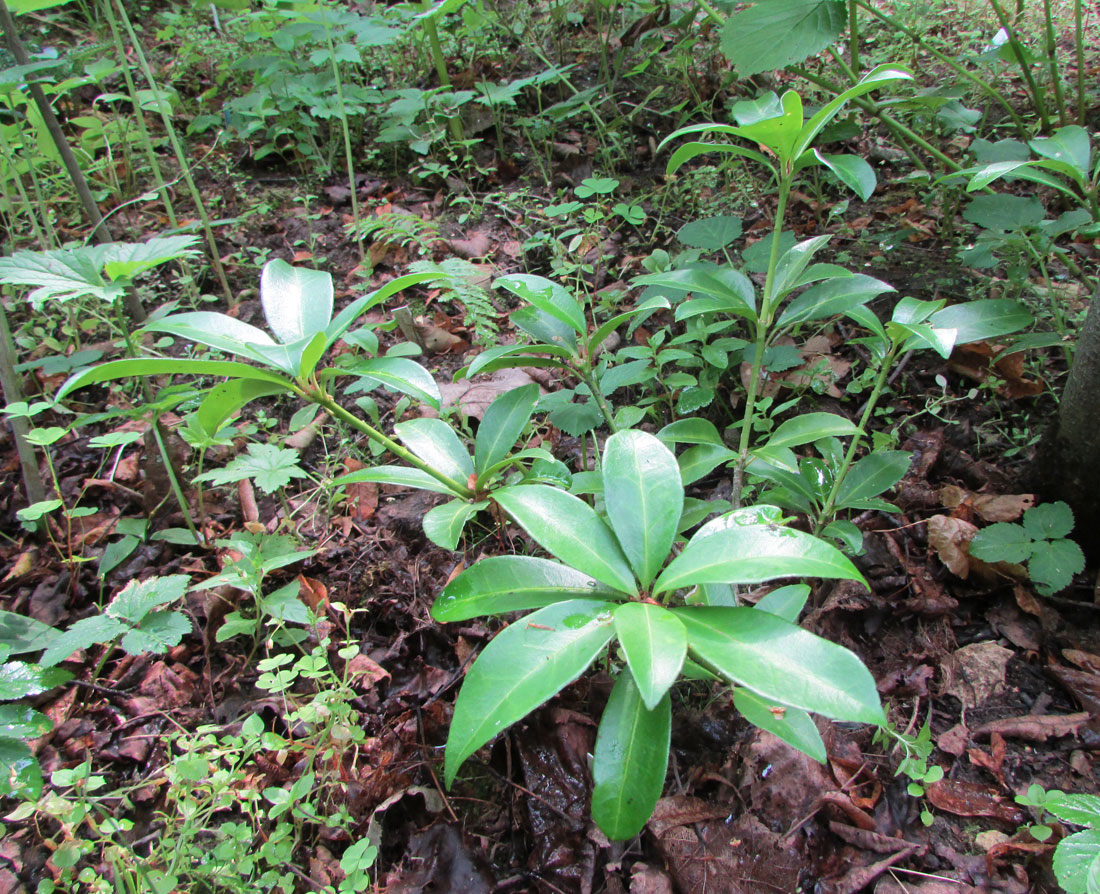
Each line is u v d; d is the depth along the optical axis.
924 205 1.00
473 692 0.41
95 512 0.75
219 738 0.61
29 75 0.81
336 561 0.73
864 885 0.51
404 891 0.52
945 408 0.79
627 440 0.48
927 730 0.55
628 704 0.43
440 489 0.54
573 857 0.53
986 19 1.33
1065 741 0.57
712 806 0.55
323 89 1.23
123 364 0.43
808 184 1.06
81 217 1.12
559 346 0.58
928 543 0.69
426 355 0.93
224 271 1.05
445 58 1.44
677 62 1.25
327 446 0.83
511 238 1.09
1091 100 1.09
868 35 1.34
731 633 0.40
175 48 1.55
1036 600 0.64
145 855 0.55
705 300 0.55
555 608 0.43
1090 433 0.61
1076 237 0.91
